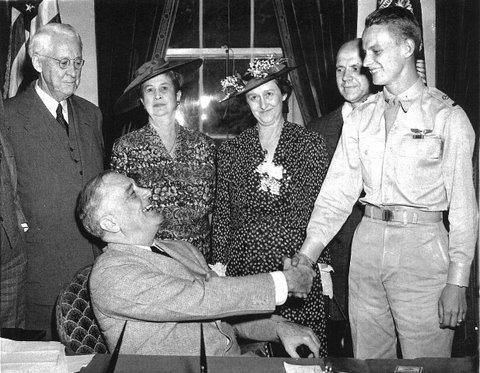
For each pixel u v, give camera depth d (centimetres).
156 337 217
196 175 338
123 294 212
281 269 313
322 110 511
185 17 527
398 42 241
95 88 514
